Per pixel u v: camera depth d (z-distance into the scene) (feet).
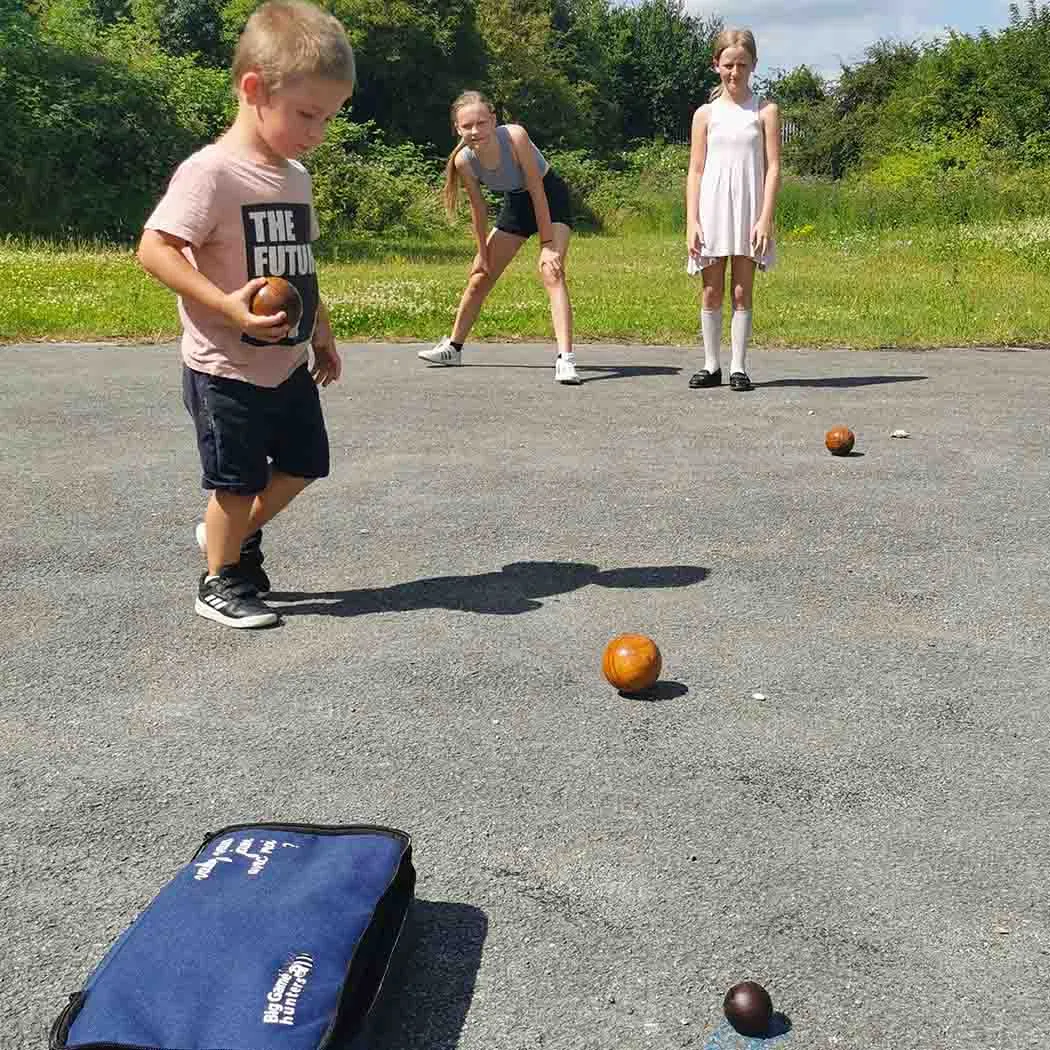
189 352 12.87
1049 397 26.11
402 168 113.50
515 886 8.55
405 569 15.25
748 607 13.99
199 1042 6.08
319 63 12.16
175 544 16.20
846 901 8.43
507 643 12.89
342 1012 6.47
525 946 7.89
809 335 35.22
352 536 16.51
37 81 73.10
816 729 11.00
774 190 25.88
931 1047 7.04
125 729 10.96
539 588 14.57
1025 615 13.82
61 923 8.21
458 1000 7.38
